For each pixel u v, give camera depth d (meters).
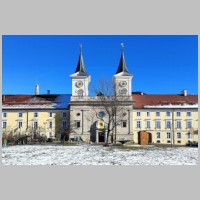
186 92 103.94
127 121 93.94
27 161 34.47
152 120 97.94
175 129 97.50
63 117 100.00
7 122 100.50
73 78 96.50
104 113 93.94
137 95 105.00
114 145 69.31
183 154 44.47
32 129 91.62
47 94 107.50
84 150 51.16
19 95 107.19
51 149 53.09
